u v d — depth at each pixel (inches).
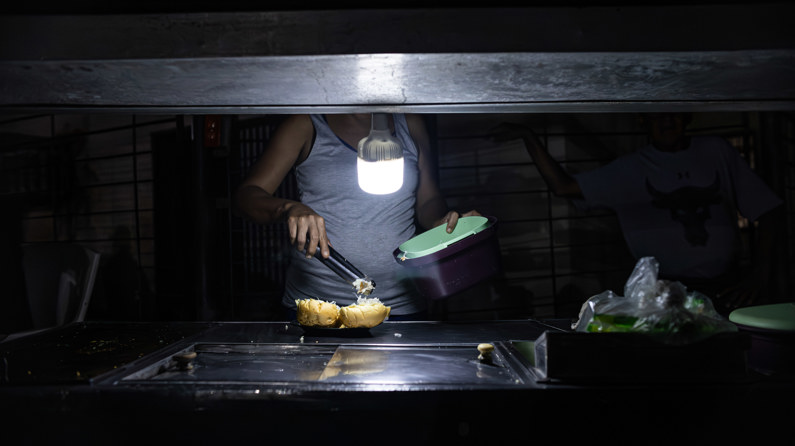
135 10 35.9
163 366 46.4
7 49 36.2
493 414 38.6
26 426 39.6
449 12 35.4
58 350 51.1
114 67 37.7
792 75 41.1
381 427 38.9
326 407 38.7
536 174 138.7
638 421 38.4
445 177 142.8
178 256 115.6
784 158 116.9
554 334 39.8
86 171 153.6
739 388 37.9
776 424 38.0
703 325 39.2
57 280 85.0
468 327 60.7
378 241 75.1
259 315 111.3
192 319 114.4
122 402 39.0
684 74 40.6
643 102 48.6
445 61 37.0
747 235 126.8
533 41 35.6
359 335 56.8
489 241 56.7
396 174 53.2
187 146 115.0
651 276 41.6
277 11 35.6
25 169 153.6
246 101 47.1
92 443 39.7
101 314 146.5
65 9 36.2
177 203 114.7
